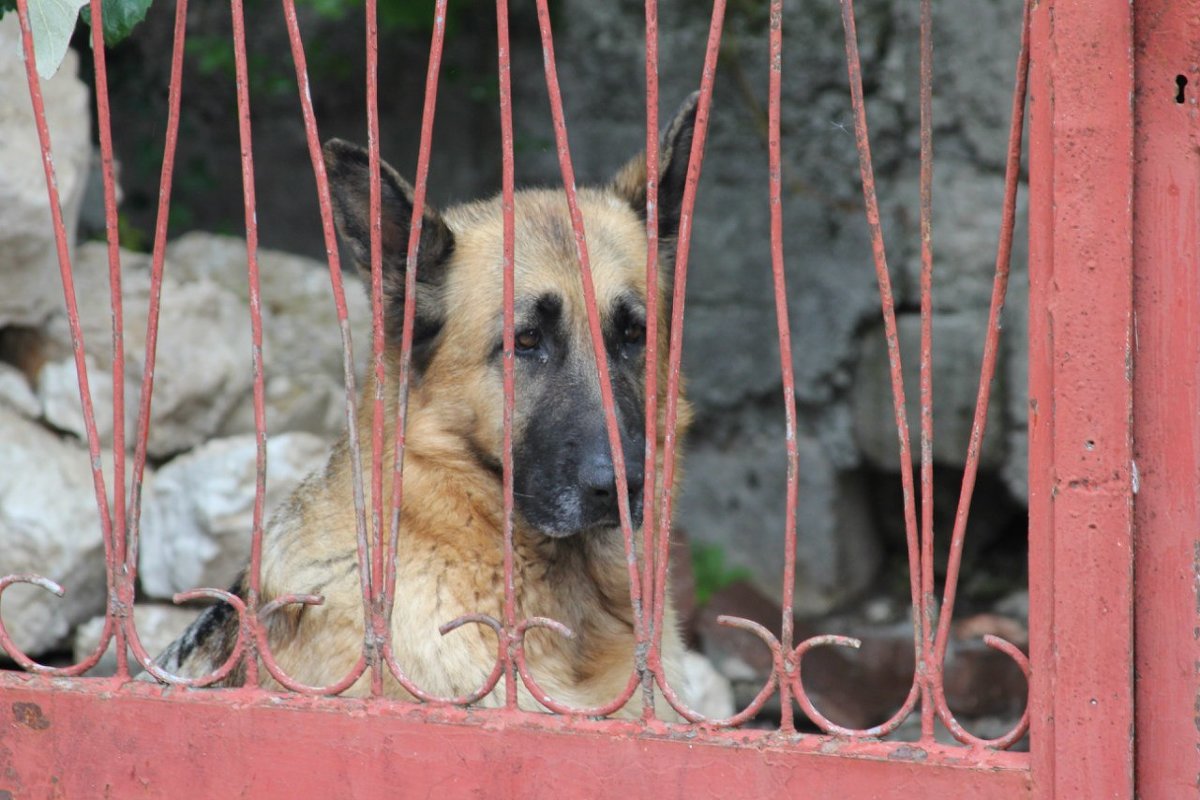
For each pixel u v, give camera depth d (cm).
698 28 1059
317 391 835
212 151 1100
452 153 1119
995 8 968
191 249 885
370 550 435
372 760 342
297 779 347
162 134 1077
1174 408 288
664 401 490
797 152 1040
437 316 472
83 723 362
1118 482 286
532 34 1097
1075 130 284
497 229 478
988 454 987
